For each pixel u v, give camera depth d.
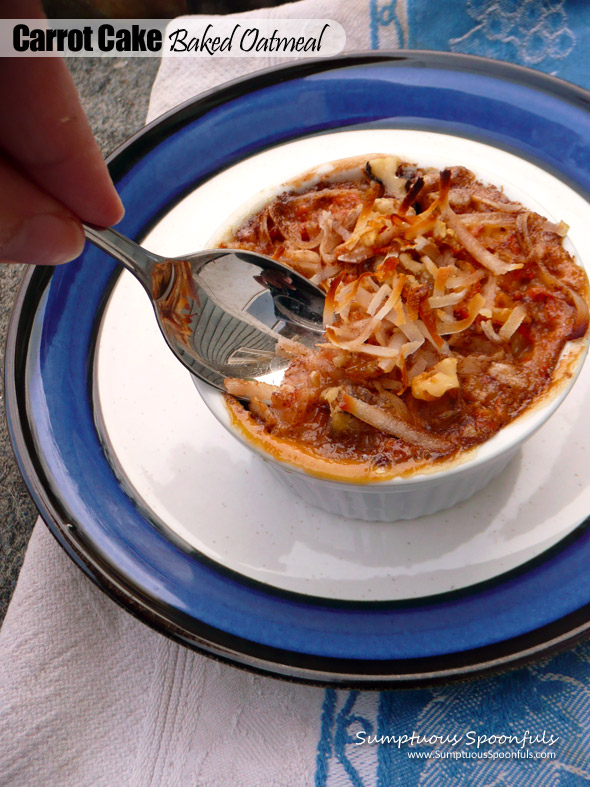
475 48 0.36
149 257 0.25
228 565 0.27
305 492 0.27
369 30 0.37
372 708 0.26
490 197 0.27
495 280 0.25
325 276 0.26
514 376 0.24
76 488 0.28
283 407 0.25
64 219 0.23
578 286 0.25
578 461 0.27
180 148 0.34
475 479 0.26
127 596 0.26
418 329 0.24
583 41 0.35
